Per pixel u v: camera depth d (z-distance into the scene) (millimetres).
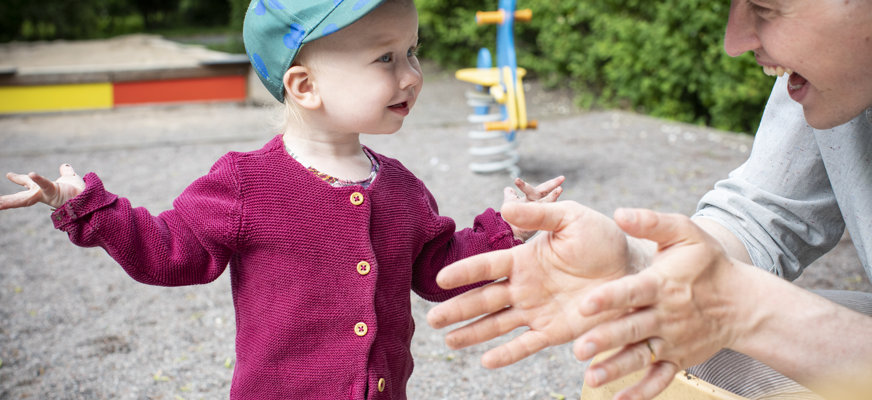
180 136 6910
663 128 7160
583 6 8031
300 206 1515
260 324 1529
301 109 1546
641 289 962
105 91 8070
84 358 3004
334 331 1529
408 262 1620
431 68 10961
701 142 6609
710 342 1048
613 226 1037
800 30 1116
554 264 1039
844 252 4078
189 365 2971
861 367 1062
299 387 1529
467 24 9719
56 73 7805
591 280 1036
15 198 1356
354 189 1540
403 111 1546
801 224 1594
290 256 1506
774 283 1075
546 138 6859
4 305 3479
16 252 4160
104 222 1419
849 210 1492
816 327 1064
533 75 10070
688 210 4781
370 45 1456
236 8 13211
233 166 1519
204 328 3299
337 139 1579
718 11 6641
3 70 7547
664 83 7418
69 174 1491
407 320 1650
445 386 2832
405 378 1688
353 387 1518
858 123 1411
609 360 976
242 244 1504
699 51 7027
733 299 1047
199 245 1523
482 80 5180
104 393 2746
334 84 1478
